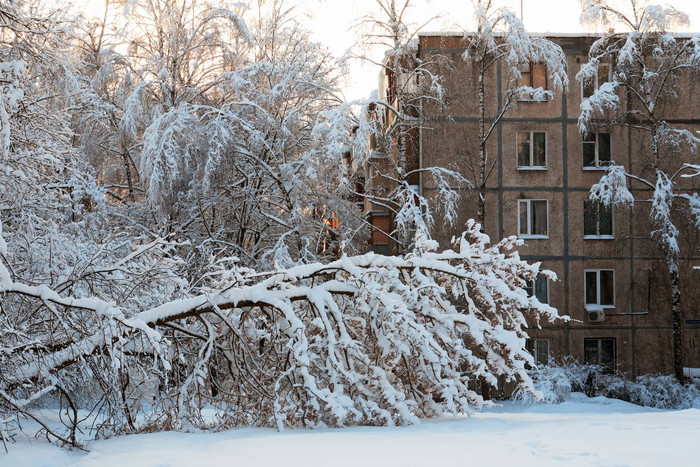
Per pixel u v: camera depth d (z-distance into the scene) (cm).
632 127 3803
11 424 1379
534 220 3856
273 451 1029
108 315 1264
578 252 3847
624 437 1056
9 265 1414
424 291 1518
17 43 1585
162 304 1519
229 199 3103
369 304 1460
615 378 3466
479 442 1056
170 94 3164
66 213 2473
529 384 1460
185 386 1408
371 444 1070
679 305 3531
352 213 3275
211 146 2864
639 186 3875
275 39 3297
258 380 1489
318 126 2959
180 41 3181
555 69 3256
